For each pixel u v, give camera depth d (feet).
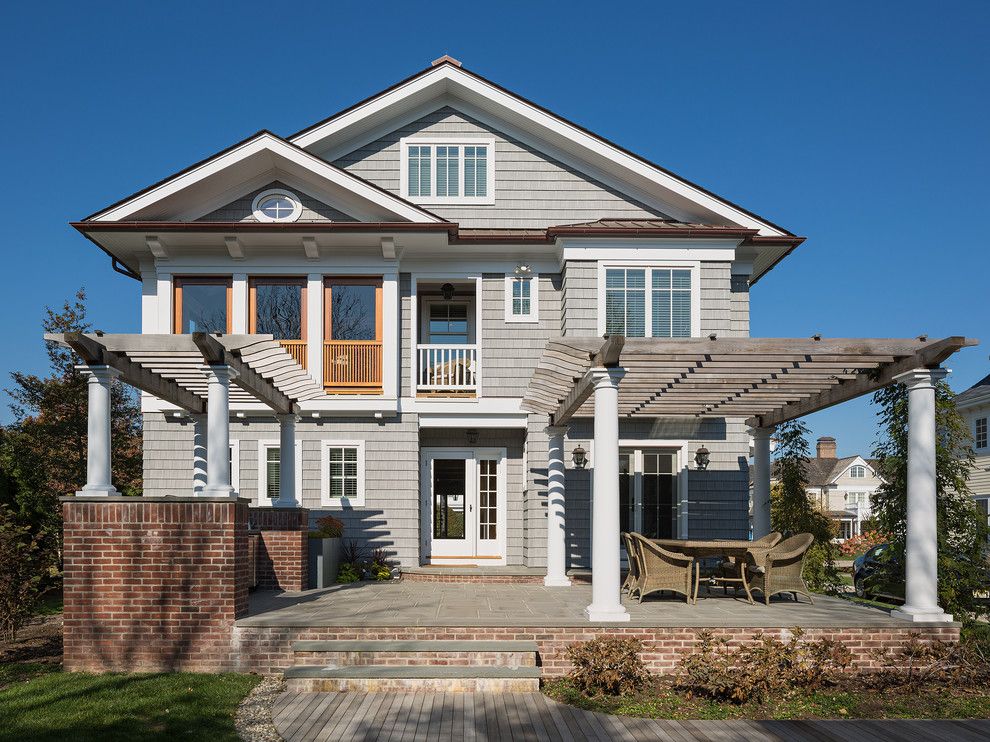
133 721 20.56
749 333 45.78
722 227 43.75
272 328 44.06
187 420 43.88
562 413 36.24
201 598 26.32
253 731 20.24
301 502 43.45
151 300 43.75
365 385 43.62
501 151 47.83
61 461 67.41
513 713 22.07
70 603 26.25
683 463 44.21
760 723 21.58
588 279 43.57
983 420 75.56
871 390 30.55
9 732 19.57
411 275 45.21
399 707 22.50
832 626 26.78
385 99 46.32
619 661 24.20
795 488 45.03
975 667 26.04
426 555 46.73
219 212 43.65
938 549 33.50
